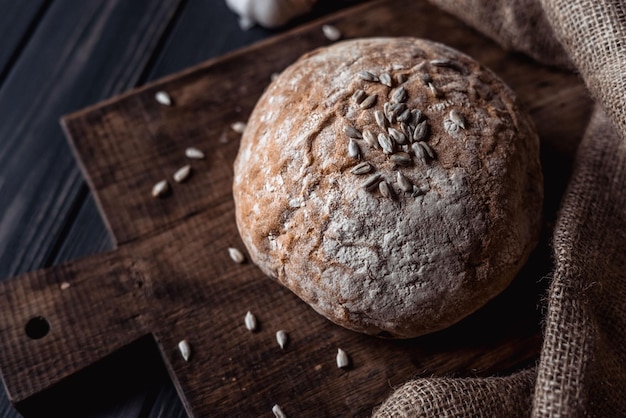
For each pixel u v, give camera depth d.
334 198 0.43
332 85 0.45
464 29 0.58
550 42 0.55
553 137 0.53
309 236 0.43
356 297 0.43
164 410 0.49
